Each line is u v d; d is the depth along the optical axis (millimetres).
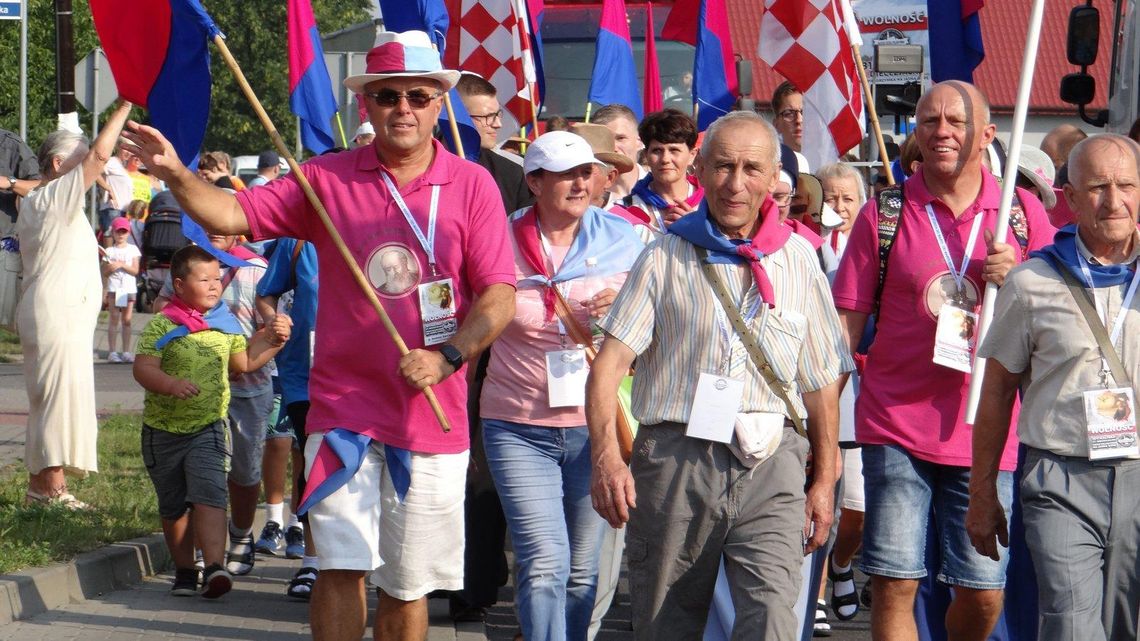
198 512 18703
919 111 14625
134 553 19812
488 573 18219
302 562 20109
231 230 12812
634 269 12312
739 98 26797
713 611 14219
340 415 12703
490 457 15180
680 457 12039
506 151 23641
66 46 48688
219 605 18688
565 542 14859
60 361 21484
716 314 12047
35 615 17391
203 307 18859
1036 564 12594
